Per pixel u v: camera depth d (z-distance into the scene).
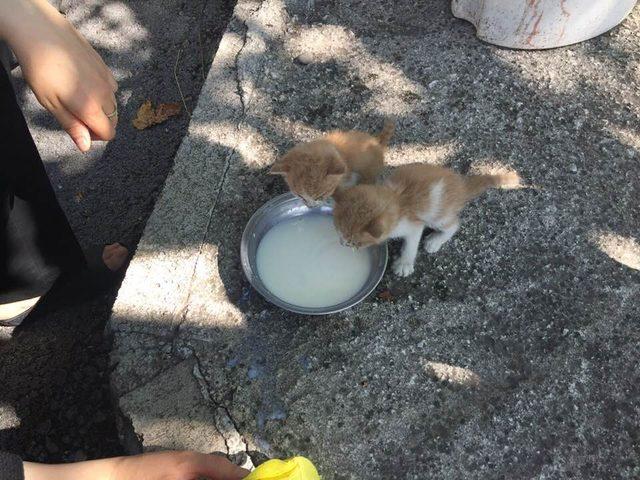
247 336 0.66
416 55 0.87
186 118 0.97
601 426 0.62
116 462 0.48
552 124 0.81
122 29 1.07
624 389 0.64
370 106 0.82
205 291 0.68
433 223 0.68
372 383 0.63
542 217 0.74
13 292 0.68
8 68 0.60
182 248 0.71
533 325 0.67
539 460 0.60
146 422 0.62
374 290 0.69
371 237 0.62
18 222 0.61
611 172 0.77
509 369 0.64
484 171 0.77
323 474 0.59
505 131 0.80
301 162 0.67
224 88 0.83
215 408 0.62
